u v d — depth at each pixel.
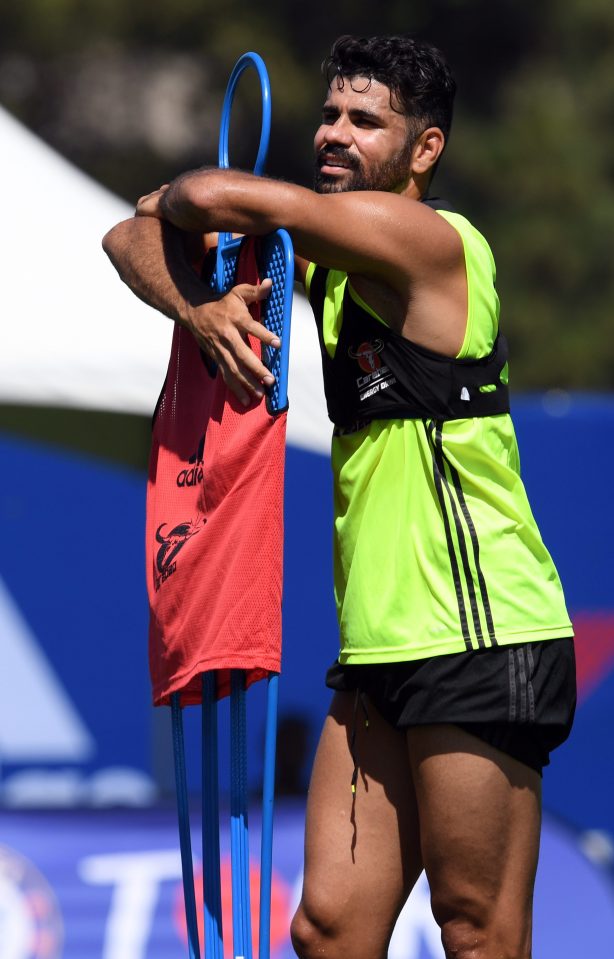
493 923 10.03
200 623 10.16
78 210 23.42
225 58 86.25
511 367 81.81
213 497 10.30
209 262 11.23
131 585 29.27
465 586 10.03
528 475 28.97
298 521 28.52
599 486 29.16
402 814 10.59
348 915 10.51
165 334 22.53
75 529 29.16
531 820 10.16
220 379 10.45
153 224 10.88
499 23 92.00
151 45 88.19
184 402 11.05
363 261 9.93
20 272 22.19
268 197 9.81
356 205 9.89
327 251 9.90
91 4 86.06
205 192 9.92
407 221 9.92
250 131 89.38
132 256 10.87
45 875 19.28
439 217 10.13
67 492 29.19
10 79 90.25
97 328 22.08
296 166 89.81
